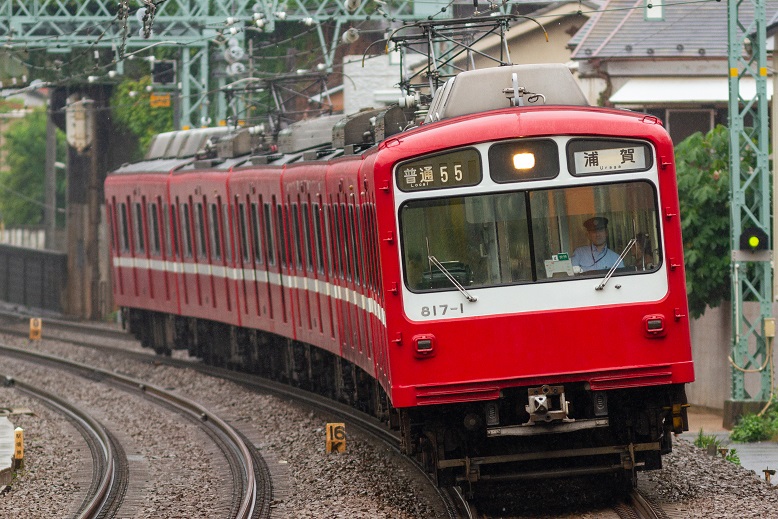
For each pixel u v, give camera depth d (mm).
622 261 30047
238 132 65875
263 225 56594
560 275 29969
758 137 50938
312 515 32062
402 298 29891
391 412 35125
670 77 70688
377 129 39781
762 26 50531
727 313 58000
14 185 159750
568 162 29969
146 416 55000
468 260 29953
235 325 64250
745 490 31781
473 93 32750
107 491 38094
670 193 30109
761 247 50438
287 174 51938
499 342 29797
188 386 63688
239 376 64688
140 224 75625
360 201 36156
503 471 31625
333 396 53312
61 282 117125
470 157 29984
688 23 71750
